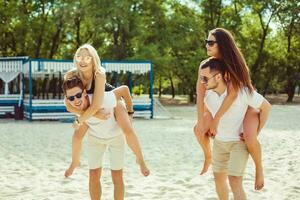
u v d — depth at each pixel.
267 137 15.55
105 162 9.91
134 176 8.44
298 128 19.03
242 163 4.71
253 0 47.09
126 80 39.34
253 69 50.81
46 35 41.00
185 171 9.00
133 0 37.62
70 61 24.39
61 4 37.69
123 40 38.78
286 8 49.09
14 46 41.00
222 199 5.05
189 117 26.84
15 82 29.81
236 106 4.66
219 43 4.70
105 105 4.97
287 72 52.50
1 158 10.99
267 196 6.73
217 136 4.86
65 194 6.94
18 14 38.53
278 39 53.75
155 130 18.33
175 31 40.88
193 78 43.31
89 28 42.31
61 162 10.30
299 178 8.15
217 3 46.78
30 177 8.45
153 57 36.88
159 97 59.03
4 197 6.77
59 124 21.88
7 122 23.25
